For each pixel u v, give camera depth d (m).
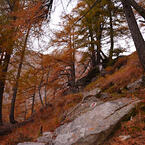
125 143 2.40
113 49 9.74
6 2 8.82
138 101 3.50
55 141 3.49
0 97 8.16
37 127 6.41
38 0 4.63
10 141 5.11
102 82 8.38
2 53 8.18
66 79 12.33
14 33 6.32
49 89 10.88
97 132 2.97
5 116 11.45
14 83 8.01
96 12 10.32
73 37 10.04
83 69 14.08
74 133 3.43
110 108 3.84
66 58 9.22
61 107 7.79
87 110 4.72
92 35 11.36
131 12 4.68
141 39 4.39
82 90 10.49
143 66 4.36
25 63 8.48
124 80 5.98
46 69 8.72
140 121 2.83
